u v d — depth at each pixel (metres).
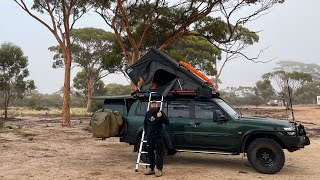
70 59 24.84
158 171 8.20
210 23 23.11
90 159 10.71
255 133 8.74
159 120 8.35
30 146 13.42
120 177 8.05
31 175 8.26
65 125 24.09
